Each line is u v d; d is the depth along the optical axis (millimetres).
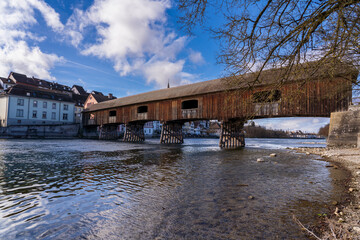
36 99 37531
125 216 3307
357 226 2582
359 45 2551
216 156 12141
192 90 22562
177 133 27656
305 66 3059
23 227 2918
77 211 3535
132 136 32219
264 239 2479
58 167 8000
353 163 8016
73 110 43969
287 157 11320
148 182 5637
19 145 18312
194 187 5086
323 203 3697
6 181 5695
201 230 2781
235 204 3807
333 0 2354
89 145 20797
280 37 3016
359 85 3797
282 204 3738
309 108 14477
